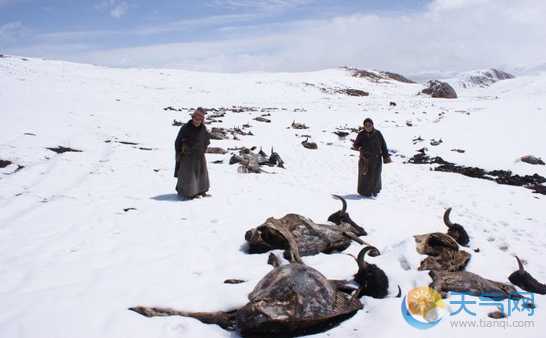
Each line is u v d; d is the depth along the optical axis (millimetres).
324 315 3846
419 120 27188
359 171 9859
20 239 6137
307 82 66250
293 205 8453
